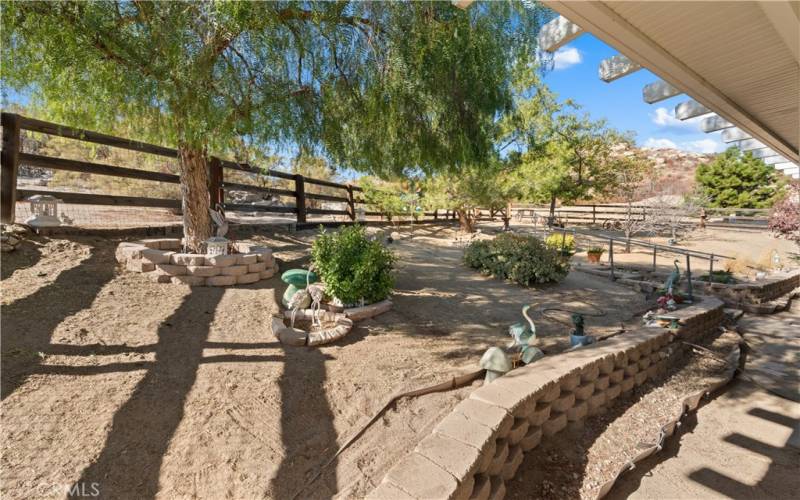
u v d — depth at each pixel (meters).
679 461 3.10
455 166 5.74
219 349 3.22
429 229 12.52
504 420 2.42
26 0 2.94
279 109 3.94
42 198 4.53
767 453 3.22
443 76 4.67
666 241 14.31
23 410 2.20
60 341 2.87
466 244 10.10
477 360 3.64
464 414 2.44
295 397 2.76
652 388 4.24
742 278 8.88
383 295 4.67
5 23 2.95
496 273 6.96
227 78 3.53
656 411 3.78
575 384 3.31
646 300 6.50
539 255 6.92
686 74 3.19
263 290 4.62
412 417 2.75
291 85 4.10
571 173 15.41
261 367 3.05
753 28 2.48
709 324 5.97
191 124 3.58
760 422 3.69
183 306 3.84
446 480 1.83
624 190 16.36
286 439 2.39
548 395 2.97
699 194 19.98
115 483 1.92
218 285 4.52
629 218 13.48
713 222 19.52
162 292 4.06
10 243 4.05
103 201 5.10
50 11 3.04
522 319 4.99
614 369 3.81
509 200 12.58
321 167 5.42
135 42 3.25
